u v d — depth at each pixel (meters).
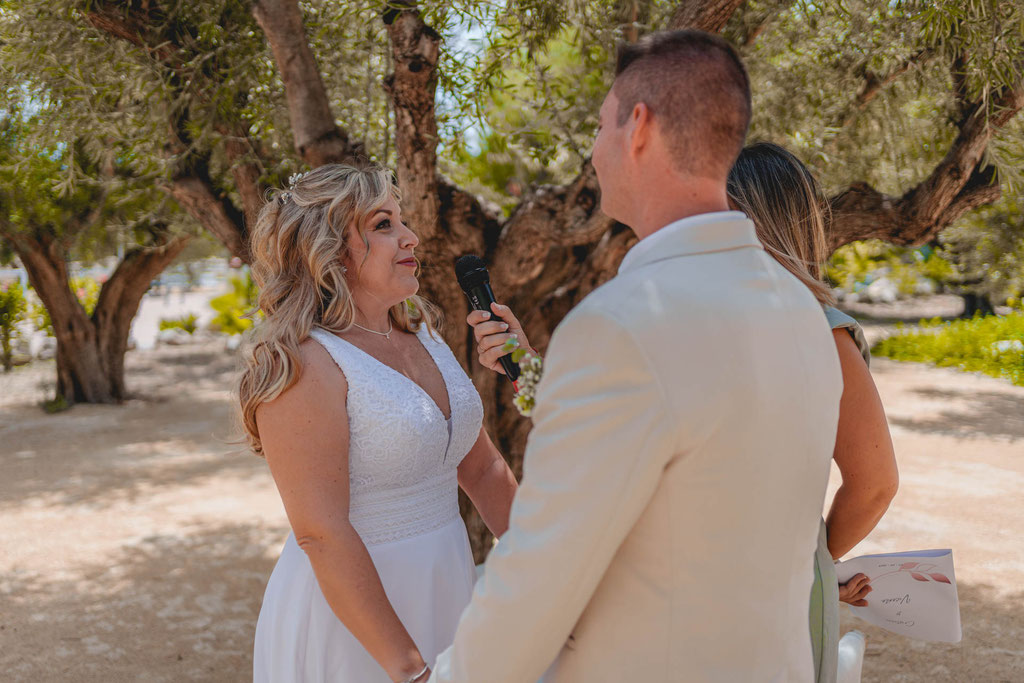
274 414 1.58
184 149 4.21
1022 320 14.62
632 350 0.98
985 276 14.42
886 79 4.43
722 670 1.06
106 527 6.38
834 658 1.43
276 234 1.75
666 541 1.03
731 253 1.09
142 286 12.12
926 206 3.77
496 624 1.06
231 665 4.04
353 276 1.80
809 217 1.57
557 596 1.02
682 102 1.07
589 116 4.21
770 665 1.09
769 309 1.07
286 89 3.62
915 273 17.80
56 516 6.70
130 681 3.86
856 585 1.74
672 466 1.00
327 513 1.57
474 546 4.36
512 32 3.82
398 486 1.74
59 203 9.27
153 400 12.38
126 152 4.78
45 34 3.95
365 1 3.88
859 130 5.18
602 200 1.20
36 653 4.15
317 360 1.64
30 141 4.52
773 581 1.08
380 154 4.64
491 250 4.05
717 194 1.12
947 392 11.91
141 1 3.93
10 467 8.43
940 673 3.86
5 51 4.14
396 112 3.54
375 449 1.67
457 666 1.13
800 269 1.49
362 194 1.76
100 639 4.33
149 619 4.60
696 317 1.00
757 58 4.74
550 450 1.03
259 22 3.53
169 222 9.28
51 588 5.09
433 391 1.87
